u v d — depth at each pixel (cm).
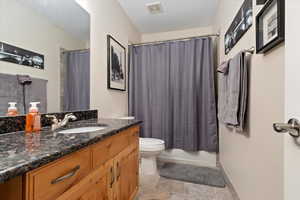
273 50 93
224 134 202
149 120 259
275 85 91
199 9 236
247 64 130
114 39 210
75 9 151
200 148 247
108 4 200
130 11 242
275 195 91
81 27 158
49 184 59
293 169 56
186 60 246
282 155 85
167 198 162
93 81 173
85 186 79
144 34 321
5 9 97
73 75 149
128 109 259
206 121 241
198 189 179
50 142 74
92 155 85
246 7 128
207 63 238
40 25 119
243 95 128
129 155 134
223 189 179
